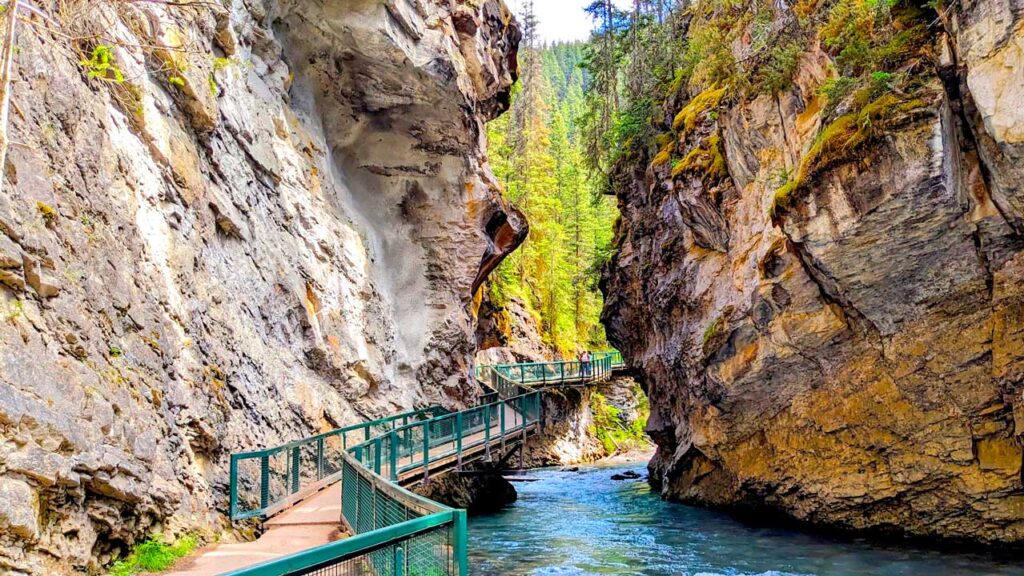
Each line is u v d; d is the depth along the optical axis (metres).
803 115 12.38
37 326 5.79
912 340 10.90
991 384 10.27
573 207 51.50
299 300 13.63
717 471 16.83
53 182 6.64
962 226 9.80
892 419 11.45
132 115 8.95
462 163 19.59
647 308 20.89
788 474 13.61
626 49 24.97
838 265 10.77
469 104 18.33
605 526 14.90
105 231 7.50
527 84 51.19
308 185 15.45
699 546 12.31
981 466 10.54
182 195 9.85
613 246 24.73
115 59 8.58
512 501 19.83
